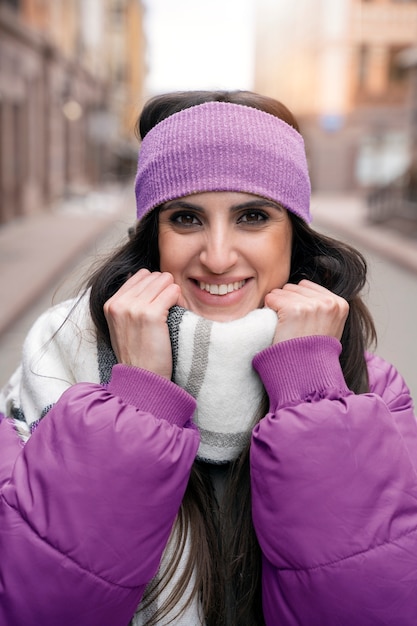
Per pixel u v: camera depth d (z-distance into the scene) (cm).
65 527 93
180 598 106
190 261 109
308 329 107
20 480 98
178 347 105
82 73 2944
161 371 104
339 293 121
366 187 3544
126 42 4803
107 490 94
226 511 112
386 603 94
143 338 104
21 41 1827
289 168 108
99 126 3400
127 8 4831
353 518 96
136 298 106
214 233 106
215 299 110
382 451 100
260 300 112
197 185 104
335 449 98
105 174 3875
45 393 117
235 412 108
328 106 3444
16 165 1856
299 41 3847
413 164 1866
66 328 120
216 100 112
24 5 1922
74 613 93
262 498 100
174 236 109
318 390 103
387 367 134
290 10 4103
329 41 3353
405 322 702
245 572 110
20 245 1316
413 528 97
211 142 104
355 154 3506
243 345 105
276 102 116
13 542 94
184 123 107
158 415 100
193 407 103
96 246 152
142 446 96
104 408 98
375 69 3394
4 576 93
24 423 119
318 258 122
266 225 109
